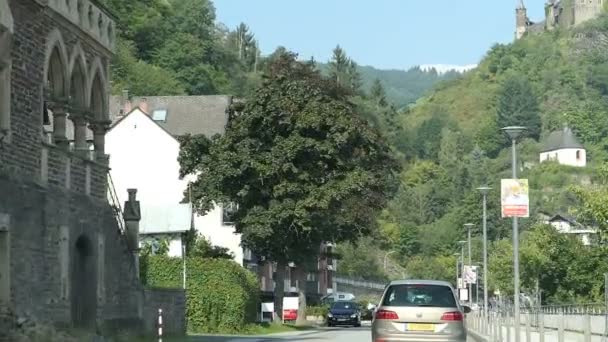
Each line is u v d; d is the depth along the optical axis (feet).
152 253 258.78
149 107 379.55
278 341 180.75
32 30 121.70
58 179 130.21
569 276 322.96
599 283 306.76
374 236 279.28
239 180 257.96
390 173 282.77
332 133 254.47
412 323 112.57
